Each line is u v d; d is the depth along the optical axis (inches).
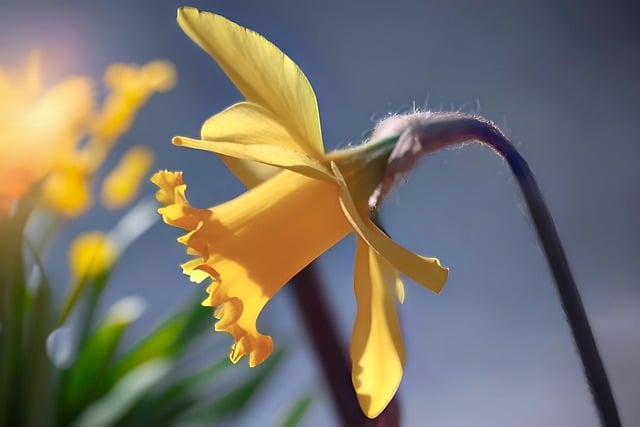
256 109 10.6
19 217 15.4
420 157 10.9
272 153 10.2
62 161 15.3
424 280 10.2
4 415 16.5
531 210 10.7
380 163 11.0
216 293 10.9
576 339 10.6
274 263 11.0
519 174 10.8
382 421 11.7
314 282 13.7
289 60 10.5
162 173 11.1
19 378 16.5
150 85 16.3
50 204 16.6
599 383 10.5
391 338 11.2
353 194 10.9
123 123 16.2
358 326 11.2
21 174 14.4
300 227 11.0
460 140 10.9
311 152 10.9
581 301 10.6
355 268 11.1
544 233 10.7
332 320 13.7
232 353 10.9
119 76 16.2
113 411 17.6
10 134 14.4
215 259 10.9
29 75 14.9
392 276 11.1
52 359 17.6
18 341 16.3
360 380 11.2
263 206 11.0
